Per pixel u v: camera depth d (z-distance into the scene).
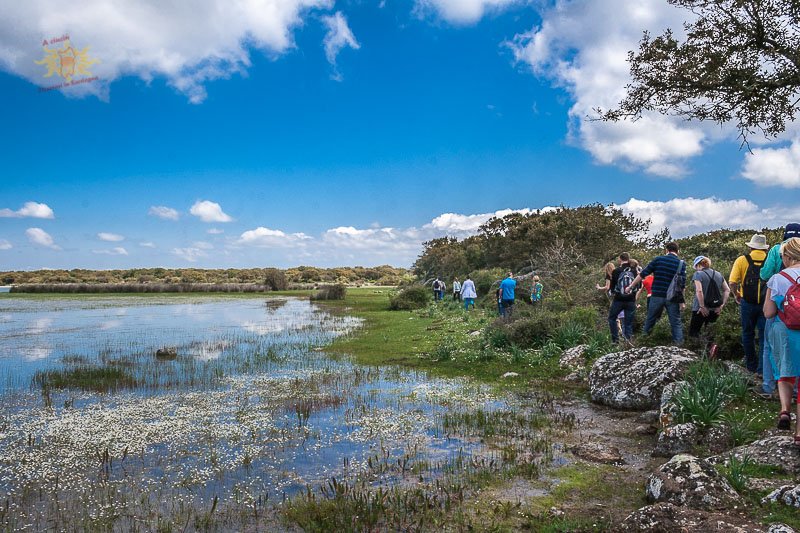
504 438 6.74
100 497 5.13
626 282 10.64
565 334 12.66
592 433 6.86
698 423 5.89
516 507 4.61
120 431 7.40
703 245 20.88
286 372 11.86
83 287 62.91
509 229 36.56
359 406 8.60
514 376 10.71
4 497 5.18
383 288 76.50
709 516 3.87
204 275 103.44
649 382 7.83
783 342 5.27
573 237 30.83
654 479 4.60
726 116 12.78
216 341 17.77
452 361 12.74
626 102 14.15
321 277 101.69
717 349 8.55
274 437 6.99
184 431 7.35
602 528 4.12
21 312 32.16
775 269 6.48
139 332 20.80
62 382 10.77
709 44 12.88
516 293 24.05
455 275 44.16
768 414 6.02
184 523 4.53
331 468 5.82
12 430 7.51
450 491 5.02
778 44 11.74
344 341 17.31
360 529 4.21
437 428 7.27
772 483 4.41
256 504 4.90
